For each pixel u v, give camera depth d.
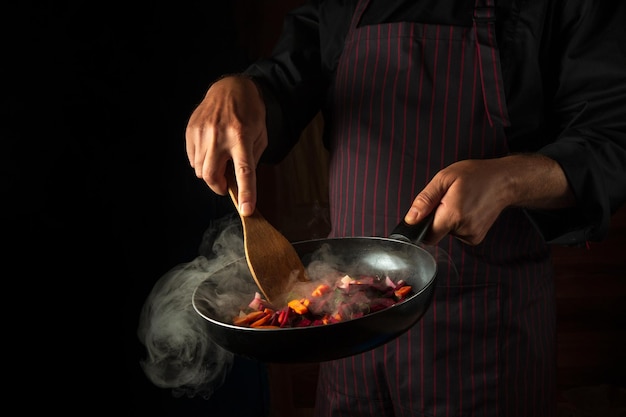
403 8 1.24
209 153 1.02
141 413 1.58
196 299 0.87
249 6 2.22
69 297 1.41
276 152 1.34
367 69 1.25
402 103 1.21
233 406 1.75
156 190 1.56
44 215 1.35
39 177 1.33
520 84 1.15
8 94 1.27
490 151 1.16
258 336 0.75
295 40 1.40
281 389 2.25
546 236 1.08
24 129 1.30
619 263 2.54
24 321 1.35
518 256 1.21
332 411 1.34
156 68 1.53
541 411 1.26
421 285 0.91
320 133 2.38
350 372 1.29
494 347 1.18
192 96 1.62
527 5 1.13
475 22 1.15
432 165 1.19
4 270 1.31
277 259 0.96
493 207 0.91
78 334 1.43
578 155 1.00
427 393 1.22
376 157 1.23
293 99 1.36
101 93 1.42
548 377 1.27
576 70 1.10
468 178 0.88
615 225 2.52
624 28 1.08
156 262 1.59
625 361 2.49
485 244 1.17
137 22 1.50
